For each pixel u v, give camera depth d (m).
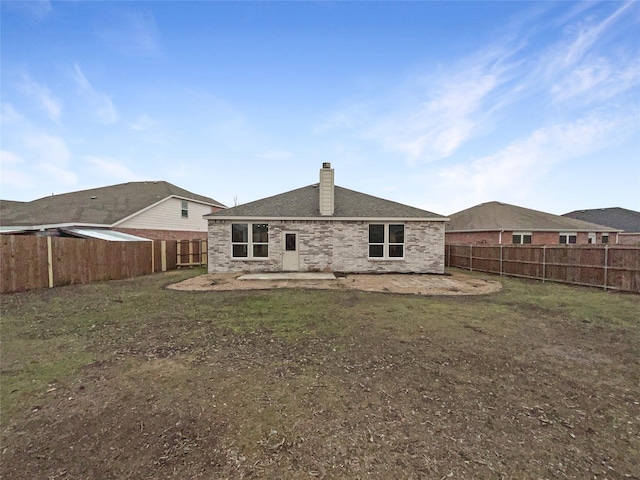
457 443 2.57
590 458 2.40
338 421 2.88
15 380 3.73
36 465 2.31
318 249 14.52
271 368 4.07
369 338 5.29
